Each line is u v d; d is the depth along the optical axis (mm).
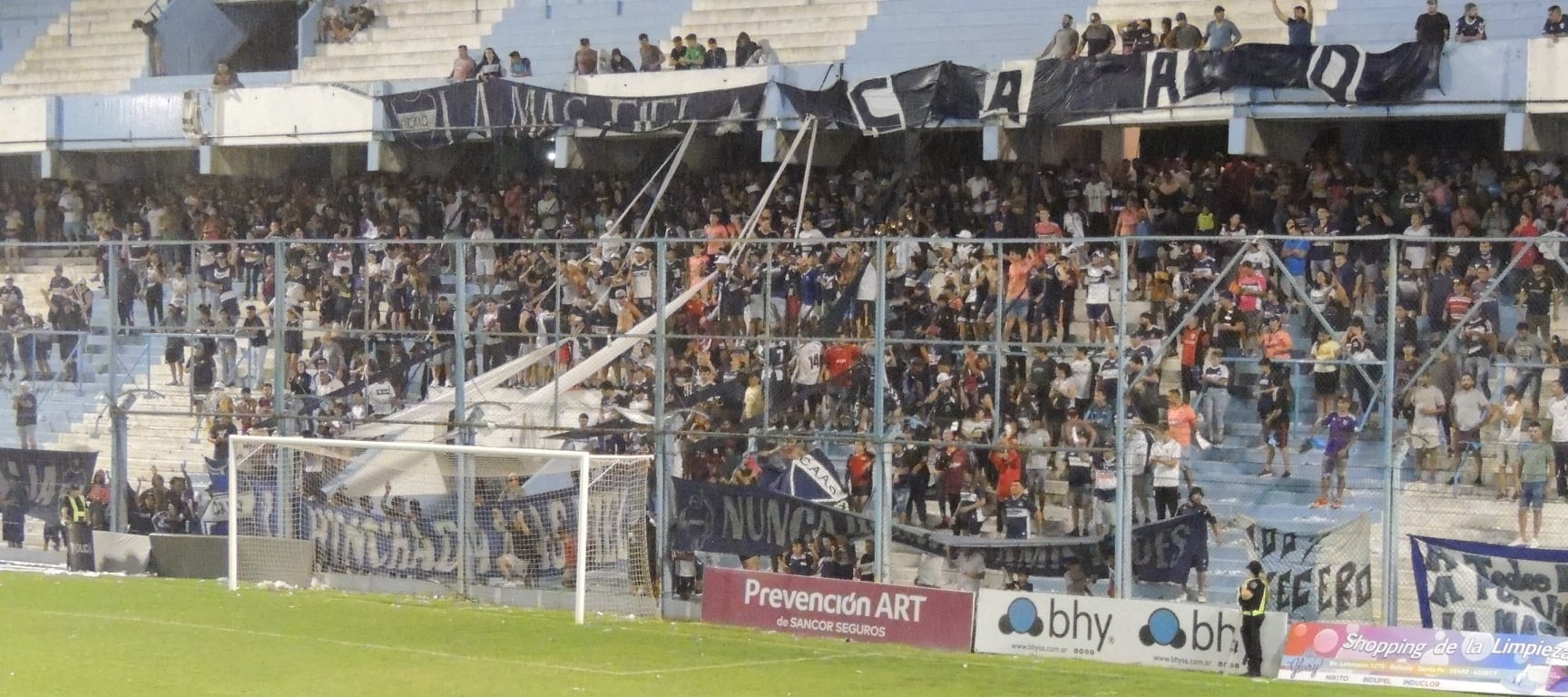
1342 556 28266
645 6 54906
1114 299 36062
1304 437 32188
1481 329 30812
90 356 41406
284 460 36812
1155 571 29328
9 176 58531
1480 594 27250
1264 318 32594
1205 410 31938
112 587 35625
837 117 43125
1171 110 40500
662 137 48812
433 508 35156
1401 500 30359
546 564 33906
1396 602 27625
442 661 27328
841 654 28625
